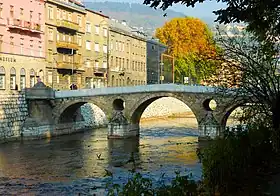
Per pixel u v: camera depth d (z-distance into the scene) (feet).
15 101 209.67
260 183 74.08
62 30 272.51
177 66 351.05
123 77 360.07
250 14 56.75
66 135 236.84
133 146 195.72
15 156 164.45
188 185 49.73
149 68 422.41
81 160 157.17
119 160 157.38
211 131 217.77
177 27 377.71
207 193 61.52
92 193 105.60
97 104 233.14
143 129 266.16
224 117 217.36
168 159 158.20
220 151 68.08
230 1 56.90
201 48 92.02
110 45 336.70
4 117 199.41
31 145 195.11
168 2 56.03
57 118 233.35
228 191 67.62
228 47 87.97
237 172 72.54
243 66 87.61
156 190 45.83
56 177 126.52
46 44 254.27
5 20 214.90
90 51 310.04
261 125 91.40
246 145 79.87
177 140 217.36
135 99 230.89
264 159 89.40
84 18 301.02
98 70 316.19
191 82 295.28
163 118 338.95
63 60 275.18
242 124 102.89
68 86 282.15
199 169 135.44
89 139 221.87
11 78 215.51
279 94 84.84
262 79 86.33
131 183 44.75
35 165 146.10
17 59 221.46
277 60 87.40
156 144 202.59
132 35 376.68
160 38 417.69
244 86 88.74
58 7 267.39
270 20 58.49
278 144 88.38
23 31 229.45
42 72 248.73
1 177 126.41
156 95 229.25
